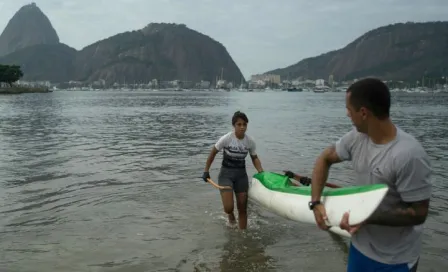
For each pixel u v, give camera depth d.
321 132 20.98
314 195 3.16
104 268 5.01
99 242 5.81
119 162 11.77
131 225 6.51
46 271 4.91
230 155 6.50
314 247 5.73
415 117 33.28
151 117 31.81
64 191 8.41
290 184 6.31
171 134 19.55
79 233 6.14
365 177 2.94
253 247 5.73
